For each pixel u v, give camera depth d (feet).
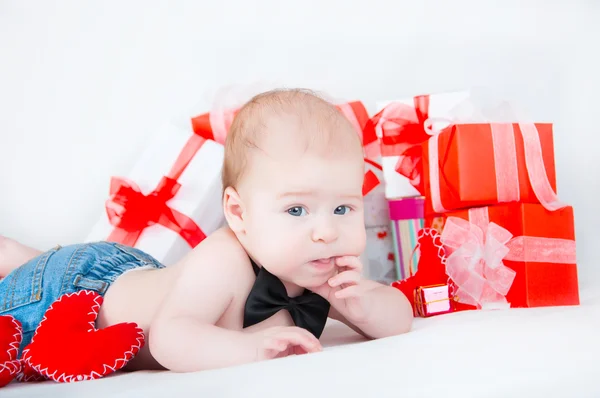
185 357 3.72
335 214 4.12
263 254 4.06
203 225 7.32
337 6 9.24
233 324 4.19
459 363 3.22
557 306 5.68
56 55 8.56
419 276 6.34
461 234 6.16
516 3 9.34
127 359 3.89
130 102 8.66
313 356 3.54
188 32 8.87
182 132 7.63
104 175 8.52
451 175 6.27
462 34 9.36
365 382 2.96
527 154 6.16
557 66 9.33
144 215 7.12
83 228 8.43
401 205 7.41
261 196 4.07
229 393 2.92
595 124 9.23
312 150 4.06
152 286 4.44
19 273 5.03
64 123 8.50
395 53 9.30
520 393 2.84
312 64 9.14
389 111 7.50
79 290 4.75
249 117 4.35
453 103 7.32
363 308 4.29
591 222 8.96
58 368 3.78
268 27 9.09
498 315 5.00
